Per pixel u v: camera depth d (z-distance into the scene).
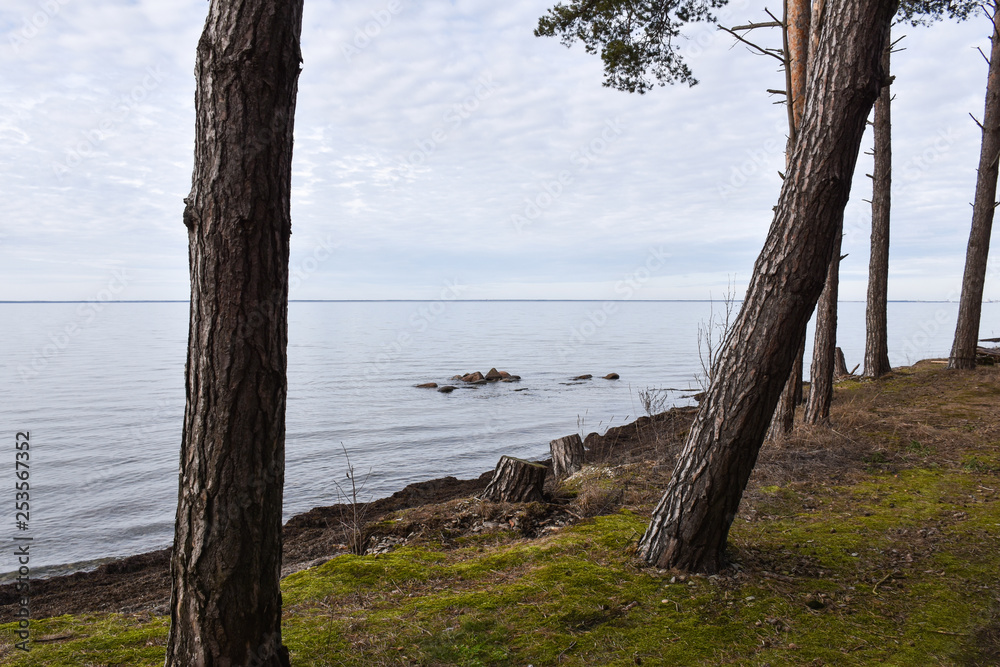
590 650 3.30
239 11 2.30
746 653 3.26
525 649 3.32
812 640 3.38
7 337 77.62
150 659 3.29
